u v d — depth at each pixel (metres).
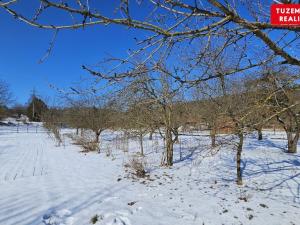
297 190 7.30
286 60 2.45
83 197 6.82
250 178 8.62
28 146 20.61
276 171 9.32
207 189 7.50
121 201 6.44
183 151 13.39
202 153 11.94
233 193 7.12
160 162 11.46
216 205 6.15
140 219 5.34
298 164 10.30
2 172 10.39
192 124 10.54
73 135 27.61
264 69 3.34
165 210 5.84
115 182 8.42
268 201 6.47
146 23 1.95
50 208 6.01
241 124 3.86
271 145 15.64
